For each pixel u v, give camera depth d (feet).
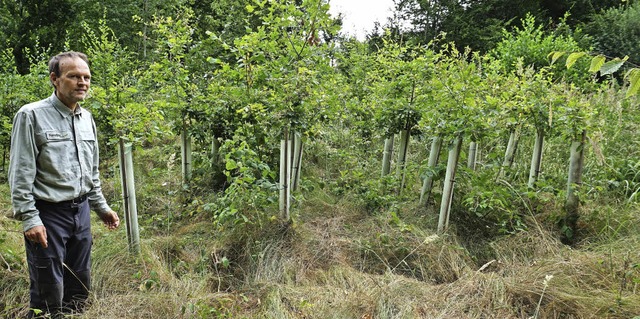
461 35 52.80
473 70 13.99
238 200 11.94
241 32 26.25
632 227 12.19
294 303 9.33
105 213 8.80
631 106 18.21
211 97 14.57
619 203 13.83
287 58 13.12
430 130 13.09
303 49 13.05
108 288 9.39
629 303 8.50
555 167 16.43
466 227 13.10
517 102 13.64
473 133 11.94
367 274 10.73
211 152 16.30
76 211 7.71
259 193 12.10
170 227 13.28
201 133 14.73
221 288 10.54
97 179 8.64
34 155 7.00
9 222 12.14
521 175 15.98
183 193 14.71
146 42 36.24
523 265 11.13
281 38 13.60
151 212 14.19
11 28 33.32
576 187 12.39
